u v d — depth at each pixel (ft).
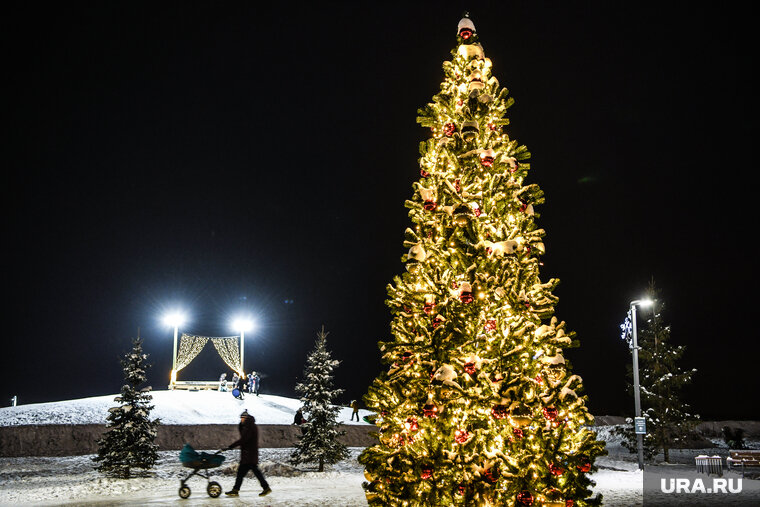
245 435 50.57
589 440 28.73
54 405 113.80
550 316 31.24
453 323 29.60
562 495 27.78
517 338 29.35
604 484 62.75
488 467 27.22
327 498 49.08
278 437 103.86
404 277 32.68
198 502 47.01
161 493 53.42
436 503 28.27
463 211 30.81
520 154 34.24
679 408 99.76
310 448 75.66
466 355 29.17
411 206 34.17
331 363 80.74
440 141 33.40
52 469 75.97
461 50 36.09
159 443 95.35
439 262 31.99
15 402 132.05
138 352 71.36
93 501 48.60
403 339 31.65
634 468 82.94
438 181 32.89
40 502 49.11
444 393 28.27
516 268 30.71
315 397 78.13
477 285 29.55
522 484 27.55
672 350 103.60
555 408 28.43
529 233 32.27
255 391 143.33
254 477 66.28
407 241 33.73
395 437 29.99
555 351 30.66
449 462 27.94
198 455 50.08
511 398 28.14
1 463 83.30
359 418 119.14
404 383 30.63
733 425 151.23
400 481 28.81
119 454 65.62
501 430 28.91
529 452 28.53
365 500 47.83
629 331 87.81
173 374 136.67
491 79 35.19
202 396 127.95
